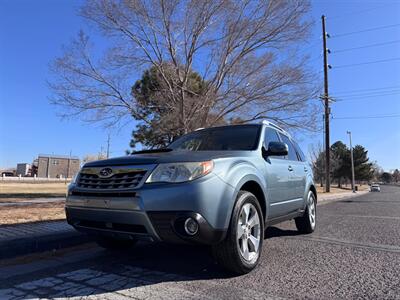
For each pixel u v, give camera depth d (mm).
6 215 8734
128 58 14734
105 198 4242
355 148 92125
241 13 14367
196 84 14852
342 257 5496
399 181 181625
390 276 4562
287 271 4746
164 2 13961
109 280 4402
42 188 32812
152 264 5105
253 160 5059
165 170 4117
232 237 4270
